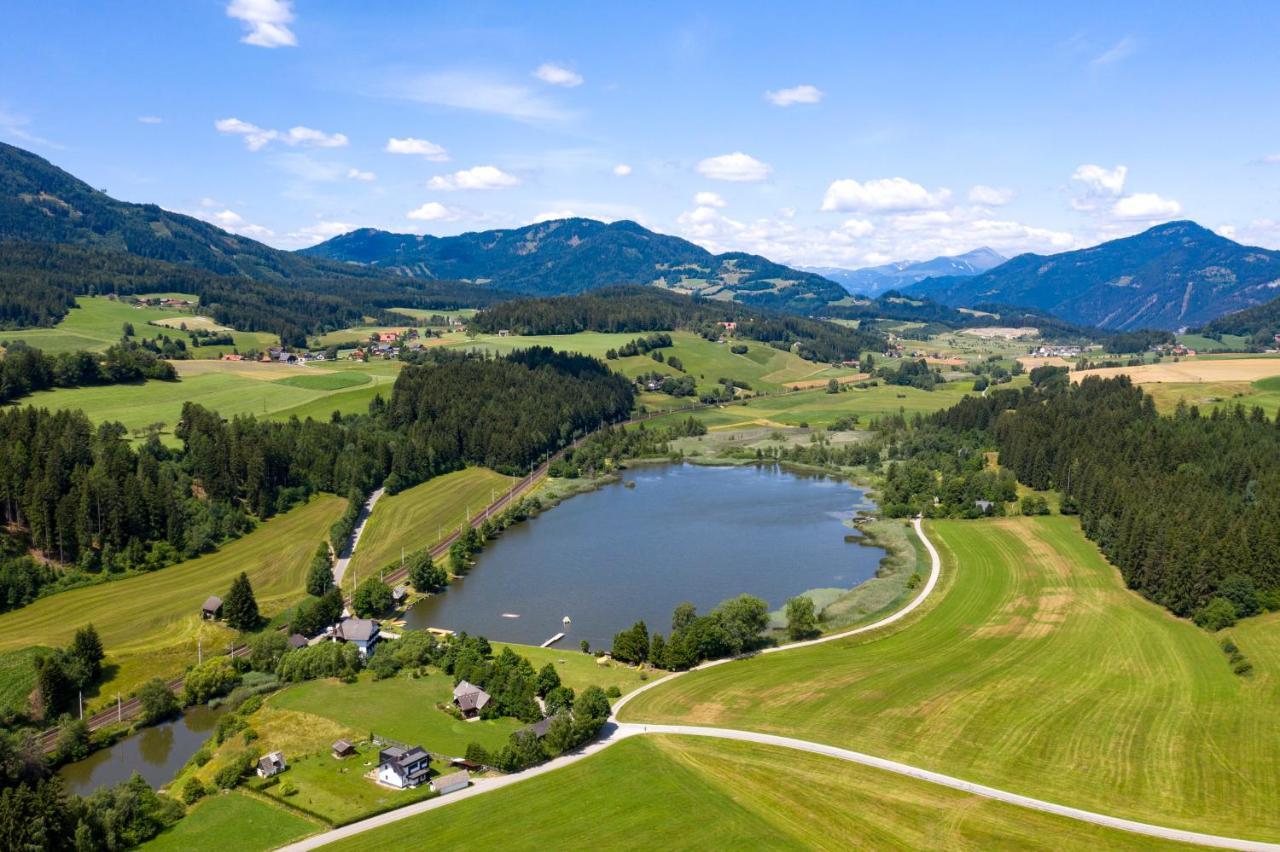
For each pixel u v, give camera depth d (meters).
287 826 88.69
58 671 115.94
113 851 84.75
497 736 108.19
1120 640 136.75
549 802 92.50
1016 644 137.62
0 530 154.62
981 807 90.25
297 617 143.75
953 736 106.19
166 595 153.50
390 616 159.12
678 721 112.88
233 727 110.19
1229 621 137.00
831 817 89.19
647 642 135.38
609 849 84.00
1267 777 93.69
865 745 104.69
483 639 134.38
